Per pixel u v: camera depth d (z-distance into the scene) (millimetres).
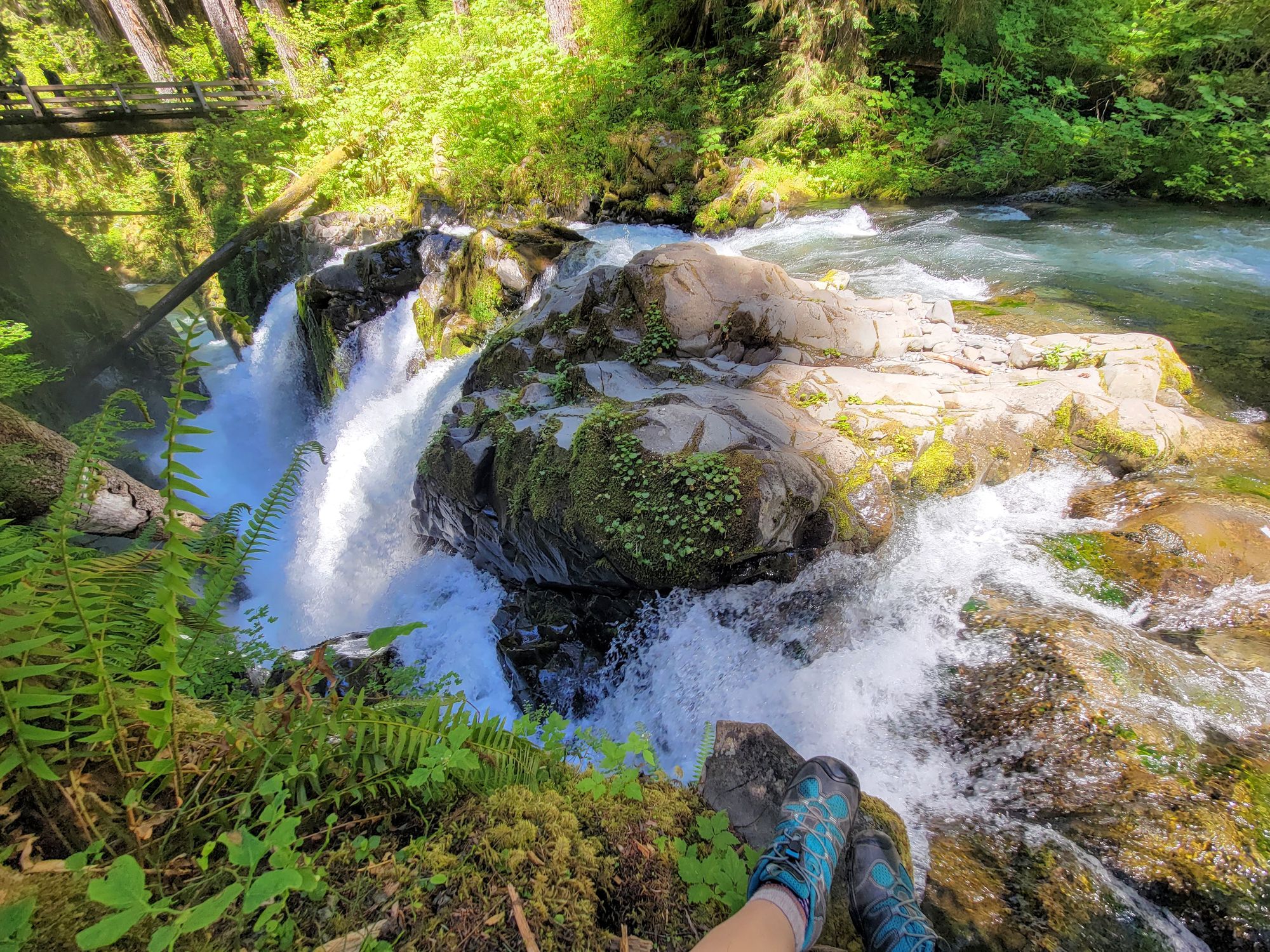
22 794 1618
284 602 7102
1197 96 10906
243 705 2262
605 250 8375
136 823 1578
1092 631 3221
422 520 5988
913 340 5676
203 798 1755
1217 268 7164
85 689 1564
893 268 7695
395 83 13961
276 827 1515
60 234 13742
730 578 3791
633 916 1739
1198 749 2709
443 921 1619
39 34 22547
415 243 9836
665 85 12375
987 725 3004
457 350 8680
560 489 4203
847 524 3908
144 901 1197
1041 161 10492
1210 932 2211
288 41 17922
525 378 5809
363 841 1751
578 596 4523
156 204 21750
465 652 4977
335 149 14734
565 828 1880
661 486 3807
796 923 1623
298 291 10273
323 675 1913
